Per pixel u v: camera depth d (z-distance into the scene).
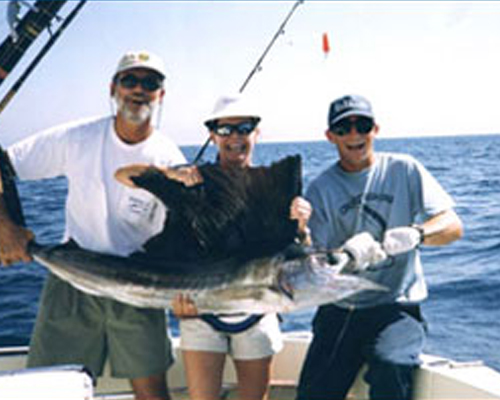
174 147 3.45
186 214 3.06
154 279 3.11
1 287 7.12
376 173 3.37
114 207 3.36
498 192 16.50
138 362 3.39
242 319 3.20
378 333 3.26
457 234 3.27
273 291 2.95
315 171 25.80
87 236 3.40
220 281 3.03
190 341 3.24
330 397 3.31
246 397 3.28
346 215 3.37
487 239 10.04
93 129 3.41
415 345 3.22
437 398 3.30
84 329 3.45
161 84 3.31
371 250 2.91
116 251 3.37
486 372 3.33
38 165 3.41
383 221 3.34
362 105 3.29
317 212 3.39
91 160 3.37
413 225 3.25
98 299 3.41
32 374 2.46
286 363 3.78
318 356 3.37
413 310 3.37
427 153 40.31
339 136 3.30
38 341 3.46
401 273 3.32
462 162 29.42
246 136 3.24
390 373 3.13
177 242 3.12
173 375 3.78
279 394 3.74
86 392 2.42
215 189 3.04
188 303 3.07
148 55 3.27
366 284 2.89
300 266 2.91
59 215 12.62
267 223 3.03
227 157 3.27
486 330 6.04
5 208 3.30
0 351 3.73
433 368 3.38
